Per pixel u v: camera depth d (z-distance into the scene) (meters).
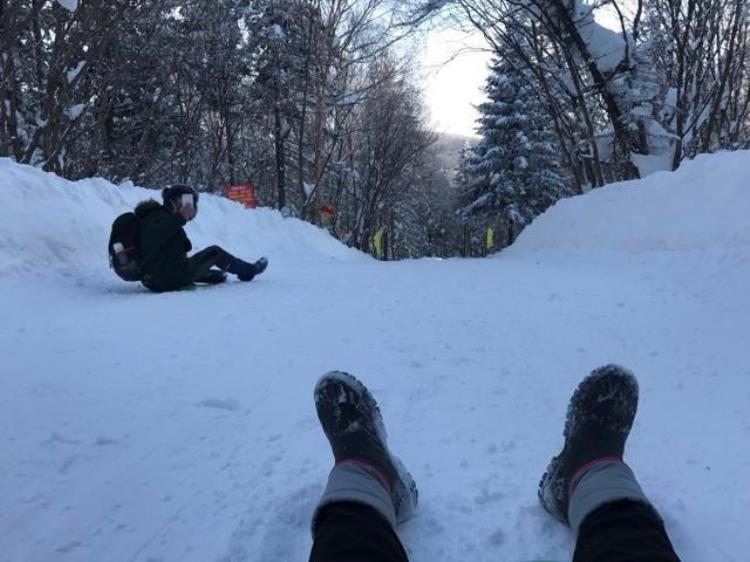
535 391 3.42
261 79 26.94
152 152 20.50
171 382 3.60
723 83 12.32
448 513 2.18
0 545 2.08
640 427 2.86
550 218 11.61
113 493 2.39
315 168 25.59
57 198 7.86
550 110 15.23
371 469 1.99
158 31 16.55
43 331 4.52
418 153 35.94
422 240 66.38
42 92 11.70
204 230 11.23
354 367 3.87
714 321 4.64
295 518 2.18
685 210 7.88
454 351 4.19
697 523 2.07
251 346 4.32
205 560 2.00
